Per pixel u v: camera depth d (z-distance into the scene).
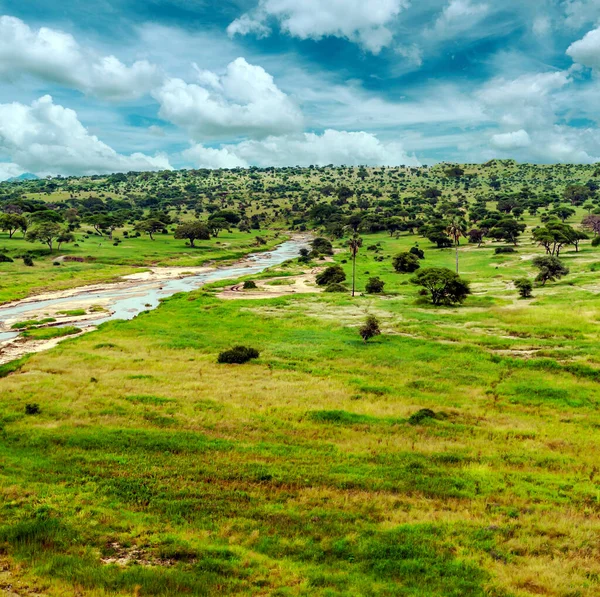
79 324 63.53
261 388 33.56
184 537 15.50
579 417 28.11
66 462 21.28
